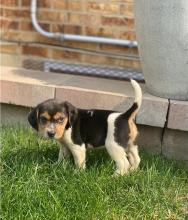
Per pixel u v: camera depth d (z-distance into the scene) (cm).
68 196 126
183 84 157
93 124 142
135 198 129
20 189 127
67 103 139
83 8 205
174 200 131
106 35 205
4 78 173
